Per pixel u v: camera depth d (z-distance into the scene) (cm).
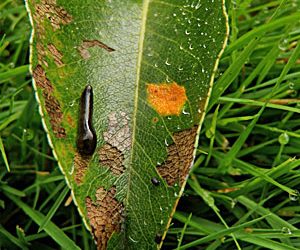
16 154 16
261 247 14
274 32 16
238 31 16
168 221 12
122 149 12
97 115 12
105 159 12
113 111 13
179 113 12
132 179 12
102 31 13
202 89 12
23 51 17
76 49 13
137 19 13
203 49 13
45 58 12
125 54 13
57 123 12
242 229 14
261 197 14
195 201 15
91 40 13
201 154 15
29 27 16
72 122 12
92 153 12
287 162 14
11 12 17
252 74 15
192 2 13
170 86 13
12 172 15
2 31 17
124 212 12
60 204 15
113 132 12
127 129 13
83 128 12
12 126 16
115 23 13
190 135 12
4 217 15
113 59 13
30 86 16
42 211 15
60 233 14
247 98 16
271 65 15
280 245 13
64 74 12
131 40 13
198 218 15
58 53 12
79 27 13
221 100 15
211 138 15
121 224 12
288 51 16
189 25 13
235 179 15
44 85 12
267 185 14
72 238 15
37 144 16
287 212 14
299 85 15
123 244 12
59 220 15
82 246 15
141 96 13
